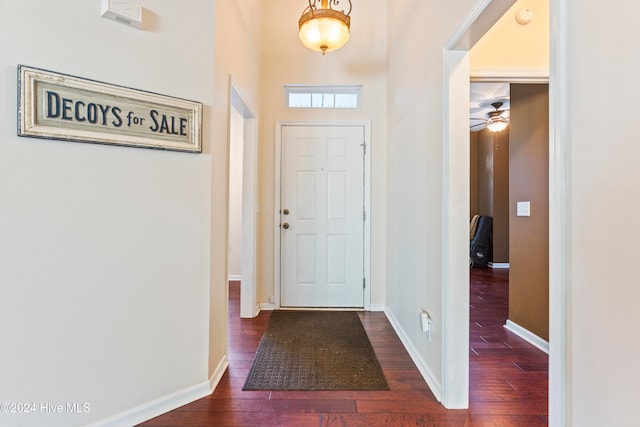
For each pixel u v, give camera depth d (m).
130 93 1.54
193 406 1.72
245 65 2.69
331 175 3.46
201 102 1.80
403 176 2.68
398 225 2.85
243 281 3.19
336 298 3.48
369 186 3.44
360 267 3.47
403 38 2.71
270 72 3.44
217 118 1.96
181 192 1.74
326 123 3.45
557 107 0.96
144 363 1.62
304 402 1.77
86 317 1.45
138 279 1.60
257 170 3.29
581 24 0.89
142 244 1.61
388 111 3.33
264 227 3.45
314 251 3.47
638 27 0.73
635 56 0.74
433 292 1.95
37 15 1.31
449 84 1.75
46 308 1.35
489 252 5.87
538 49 2.25
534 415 1.67
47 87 1.33
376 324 3.01
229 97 2.21
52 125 1.34
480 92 4.10
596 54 0.84
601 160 0.83
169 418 1.62
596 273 0.84
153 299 1.65
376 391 1.88
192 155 1.78
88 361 1.45
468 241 1.75
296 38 3.45
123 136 1.53
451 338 1.73
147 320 1.63
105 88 1.47
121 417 1.54
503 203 5.81
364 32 3.45
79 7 1.41
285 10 3.46
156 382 1.66
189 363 1.78
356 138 3.45
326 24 2.44
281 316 3.22
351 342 2.59
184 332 1.76
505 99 4.33
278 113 3.45
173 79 1.70
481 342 2.61
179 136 1.71
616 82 0.79
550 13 0.99
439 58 1.86
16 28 1.27
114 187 1.52
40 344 1.34
